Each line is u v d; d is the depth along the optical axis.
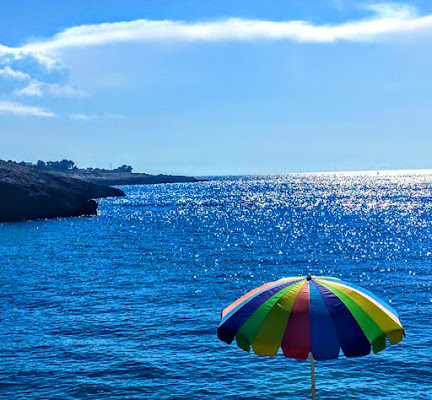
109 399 20.97
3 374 23.55
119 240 81.19
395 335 8.43
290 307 8.57
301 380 22.67
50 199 127.25
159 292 41.31
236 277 48.53
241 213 135.75
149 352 26.42
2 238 85.31
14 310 35.56
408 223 101.44
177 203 184.75
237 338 8.52
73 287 43.66
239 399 20.88
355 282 45.59
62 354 26.19
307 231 90.56
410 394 21.03
